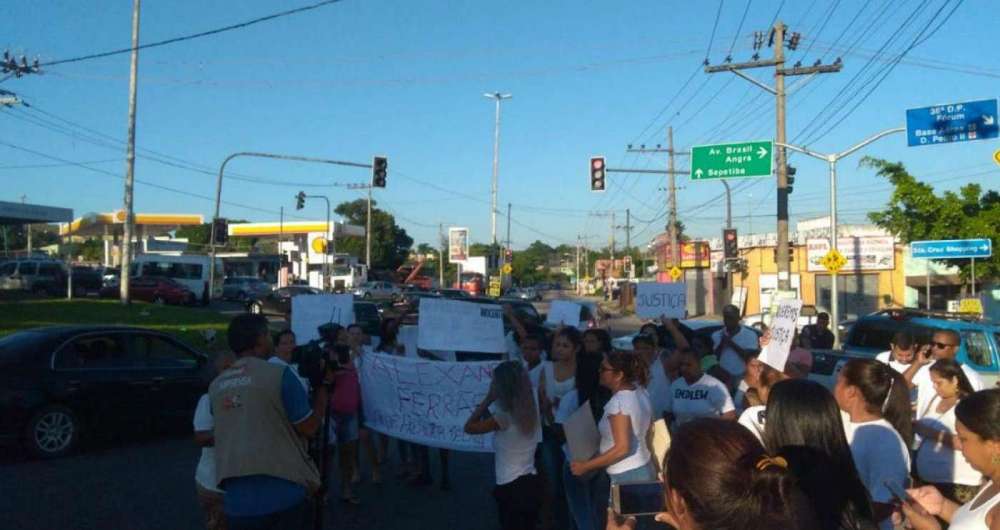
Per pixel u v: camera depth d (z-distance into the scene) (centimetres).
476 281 6109
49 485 943
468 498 898
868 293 4275
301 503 459
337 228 7944
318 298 1062
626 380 566
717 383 710
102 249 11238
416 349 1080
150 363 1186
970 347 1153
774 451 327
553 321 1308
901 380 460
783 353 612
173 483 959
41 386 1065
